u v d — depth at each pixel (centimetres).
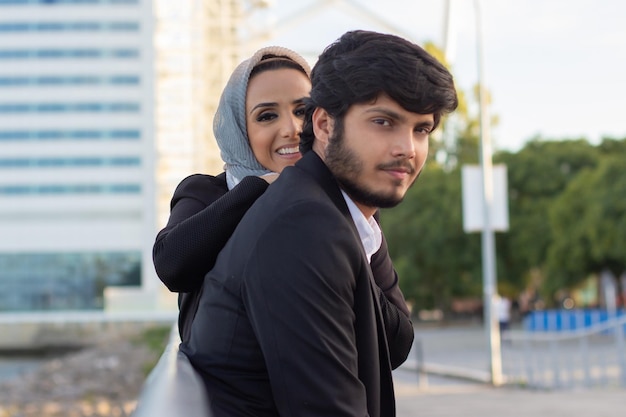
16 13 9212
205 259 229
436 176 5600
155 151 8106
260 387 195
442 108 200
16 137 9219
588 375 1794
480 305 6275
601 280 5050
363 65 195
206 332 198
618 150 5694
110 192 9231
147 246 9106
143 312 6494
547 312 3466
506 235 5447
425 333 4697
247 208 228
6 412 2700
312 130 213
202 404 142
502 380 2080
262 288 185
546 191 5491
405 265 5375
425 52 200
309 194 193
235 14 7262
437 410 1380
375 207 209
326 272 185
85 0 9219
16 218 9225
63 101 9231
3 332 6494
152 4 9212
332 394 182
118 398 3033
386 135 199
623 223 4175
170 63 7944
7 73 9212
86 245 9225
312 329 182
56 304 9219
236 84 271
